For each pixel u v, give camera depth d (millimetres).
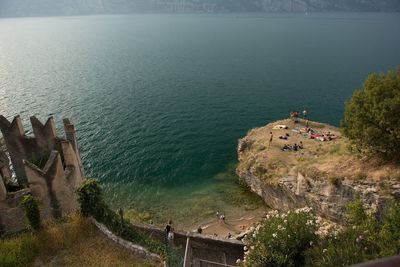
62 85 124125
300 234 26656
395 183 38094
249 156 61531
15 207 30828
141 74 139000
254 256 26438
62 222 31688
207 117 92375
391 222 25188
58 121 89375
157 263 27469
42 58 183000
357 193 40125
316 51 173375
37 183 31578
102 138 79562
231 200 56656
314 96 106812
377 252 23500
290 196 50250
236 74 134250
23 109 98500
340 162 46812
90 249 28734
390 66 135625
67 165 34969
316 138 61969
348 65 140625
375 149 42156
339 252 23484
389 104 38562
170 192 59875
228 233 46750
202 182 62750
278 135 64500
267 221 29359
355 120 42531
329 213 44906
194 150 74250
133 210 54938
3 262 26047
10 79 134500
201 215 52906
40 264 27438
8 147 38312
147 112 95875
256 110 97125
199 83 123500
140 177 64500
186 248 32031
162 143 77312
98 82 127875
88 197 30625
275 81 123375
